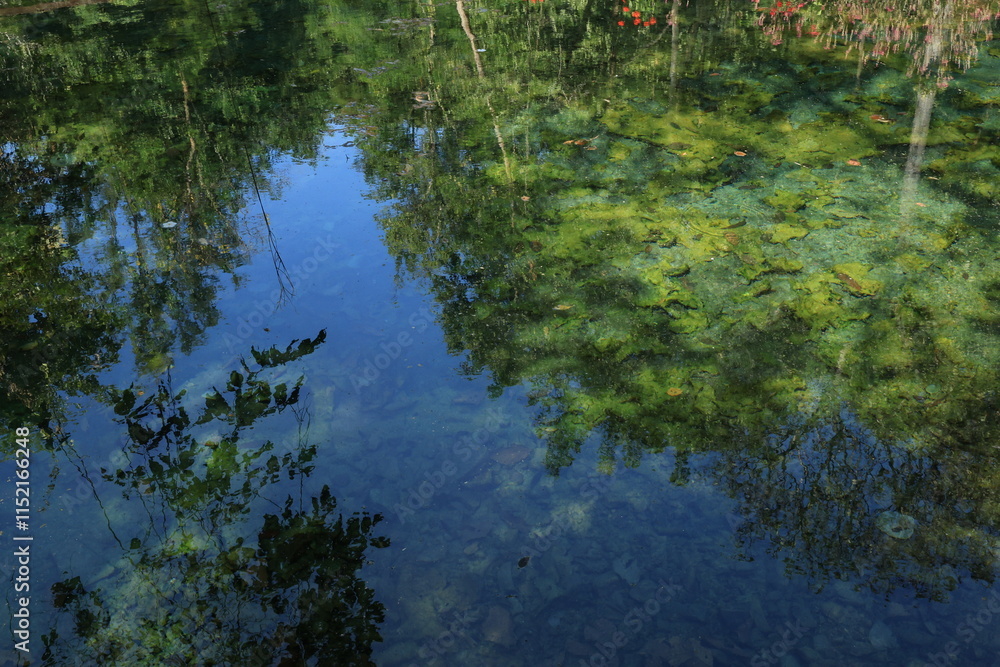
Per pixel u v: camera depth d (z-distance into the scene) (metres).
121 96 7.37
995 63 6.99
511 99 6.85
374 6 10.13
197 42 8.88
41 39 9.23
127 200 5.55
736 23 8.55
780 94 6.59
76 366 3.95
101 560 2.94
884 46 7.55
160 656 2.58
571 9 9.48
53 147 6.38
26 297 4.52
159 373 3.89
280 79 7.63
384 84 7.37
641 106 6.53
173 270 4.74
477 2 9.98
